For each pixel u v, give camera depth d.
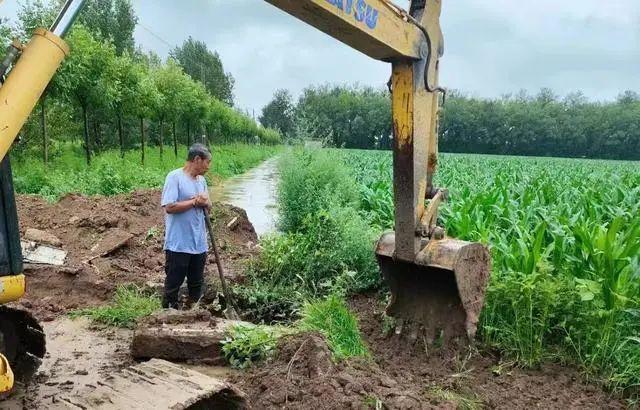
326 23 3.76
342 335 5.11
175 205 5.83
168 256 5.98
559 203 10.28
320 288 7.25
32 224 9.14
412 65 4.52
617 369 4.92
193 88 35.16
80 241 8.55
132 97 23.08
